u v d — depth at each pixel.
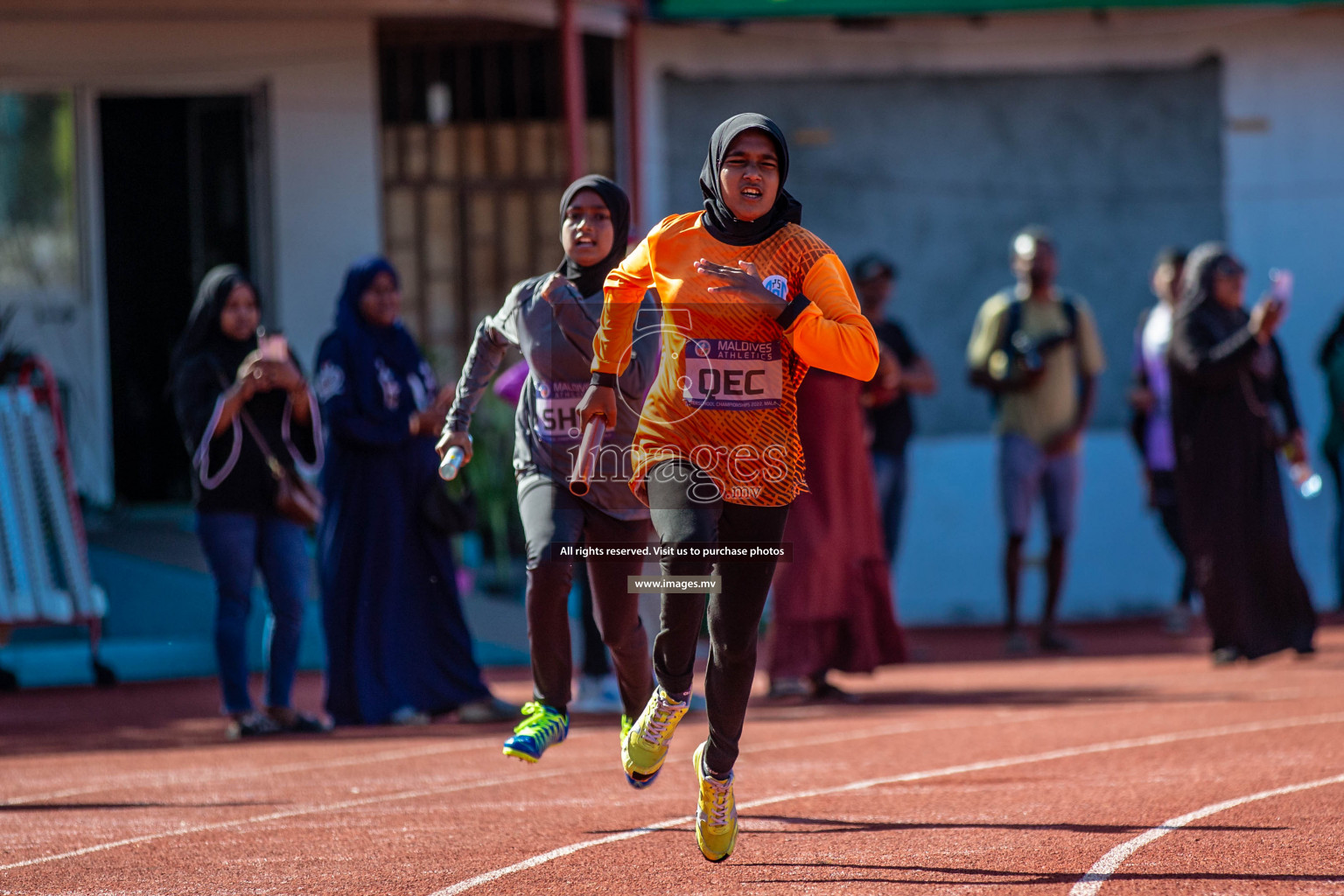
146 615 25.20
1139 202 33.62
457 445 12.13
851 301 9.66
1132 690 19.80
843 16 31.45
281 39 30.42
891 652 20.38
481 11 29.22
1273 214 33.62
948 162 33.28
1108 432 32.59
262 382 18.06
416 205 32.19
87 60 29.84
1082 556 31.80
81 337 30.28
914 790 13.01
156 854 11.18
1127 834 10.85
